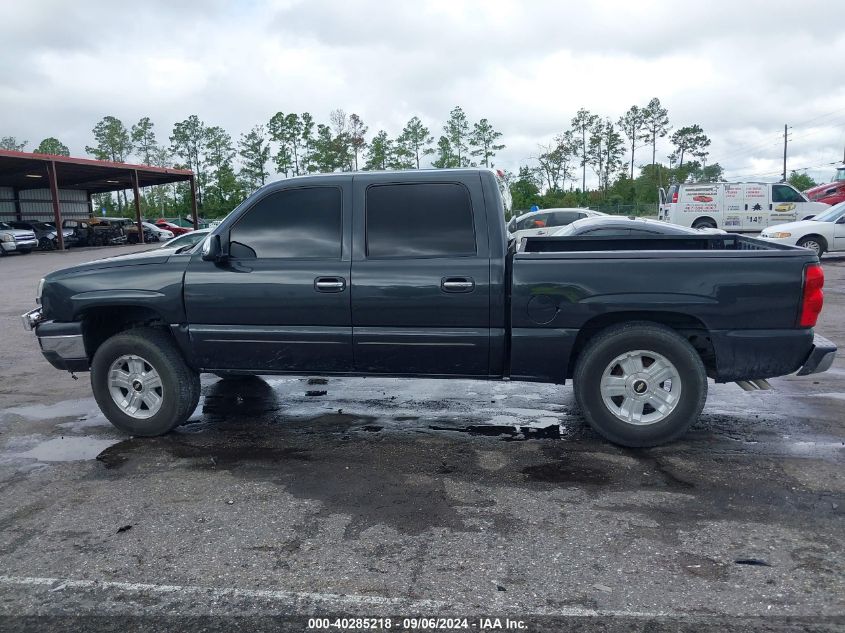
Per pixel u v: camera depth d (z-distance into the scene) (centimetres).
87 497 398
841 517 352
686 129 8781
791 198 2319
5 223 3353
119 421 509
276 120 6812
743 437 480
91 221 3912
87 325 511
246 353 487
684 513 360
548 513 363
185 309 486
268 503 384
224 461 455
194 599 289
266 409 580
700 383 437
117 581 305
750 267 422
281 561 319
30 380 713
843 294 1157
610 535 337
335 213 468
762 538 331
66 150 9381
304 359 480
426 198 458
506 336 454
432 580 299
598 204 6172
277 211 476
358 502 383
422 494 393
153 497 396
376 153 6675
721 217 2352
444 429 516
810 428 499
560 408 566
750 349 429
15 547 339
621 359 448
